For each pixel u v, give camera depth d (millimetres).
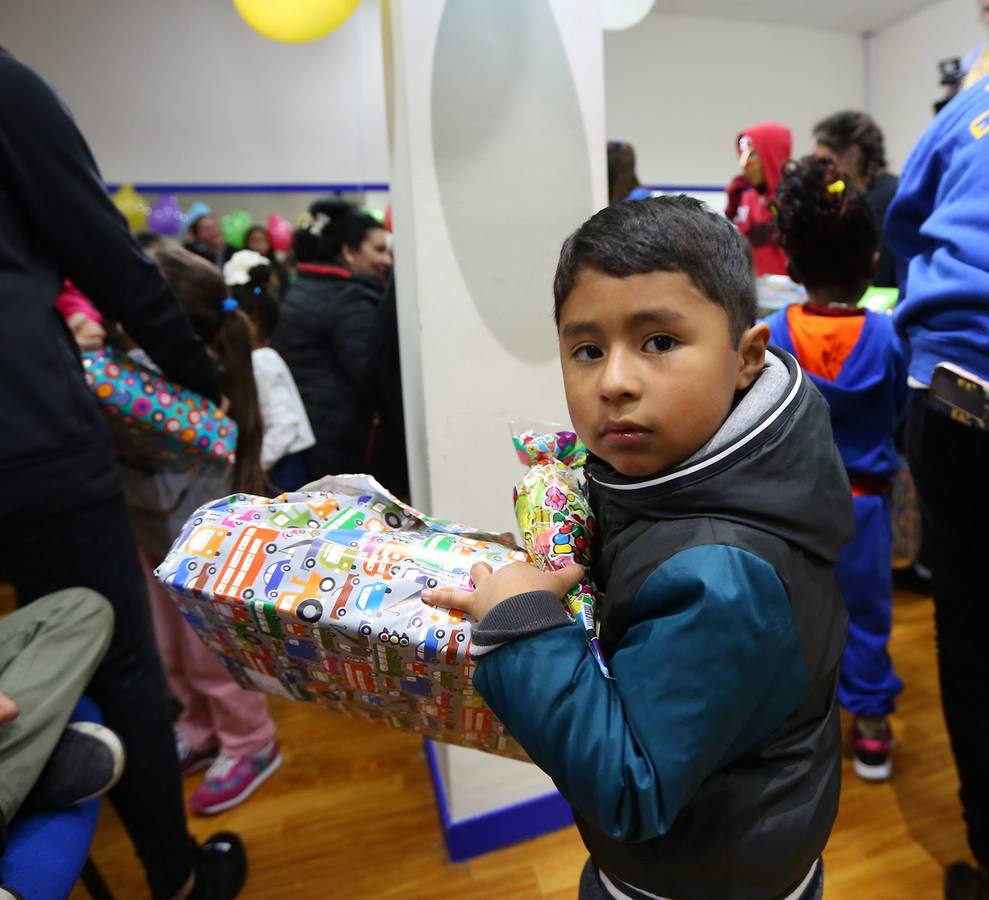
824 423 495
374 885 1190
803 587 469
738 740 484
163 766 976
